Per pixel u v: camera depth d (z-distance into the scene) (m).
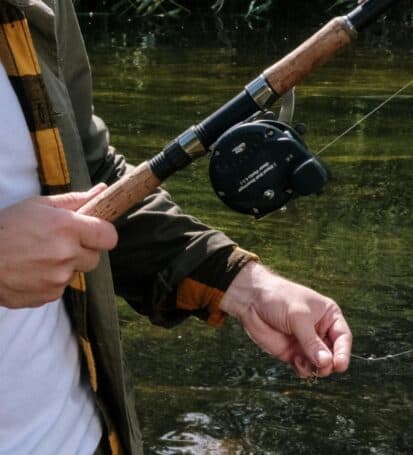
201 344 2.53
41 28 1.00
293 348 1.12
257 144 0.98
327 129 4.31
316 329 1.11
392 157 3.94
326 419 2.21
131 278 1.18
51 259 0.84
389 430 2.17
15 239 0.83
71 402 1.02
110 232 0.87
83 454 1.03
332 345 1.10
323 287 2.78
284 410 2.24
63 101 1.01
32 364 0.96
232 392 2.31
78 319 1.02
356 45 6.58
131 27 8.09
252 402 2.27
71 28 1.13
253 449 2.10
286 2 8.84
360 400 2.29
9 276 0.84
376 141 4.16
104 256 1.04
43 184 0.98
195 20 8.55
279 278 1.14
